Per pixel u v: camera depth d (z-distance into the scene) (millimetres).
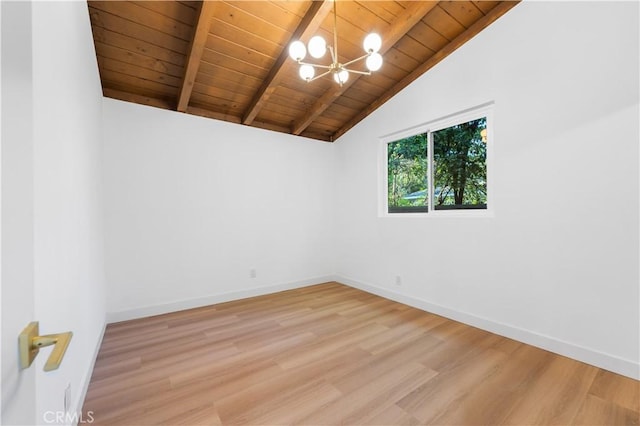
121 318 2693
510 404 1520
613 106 1792
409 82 3166
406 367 1889
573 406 1495
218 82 2895
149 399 1570
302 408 1500
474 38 2545
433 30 2598
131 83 2707
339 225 4277
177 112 3047
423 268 3033
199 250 3166
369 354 2070
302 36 2371
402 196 3467
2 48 495
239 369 1877
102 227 2494
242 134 3516
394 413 1457
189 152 3115
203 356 2049
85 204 1678
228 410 1484
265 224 3697
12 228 505
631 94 1728
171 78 2736
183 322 2691
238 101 3236
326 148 4328
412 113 3154
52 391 1015
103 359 1999
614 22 1782
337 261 4324
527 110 2191
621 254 1765
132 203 2771
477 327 2520
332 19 2412
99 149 2396
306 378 1774
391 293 3412
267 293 3686
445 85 2803
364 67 2953
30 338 526
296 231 3994
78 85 1512
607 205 1817
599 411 1456
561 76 2010
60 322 1100
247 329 2533
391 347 2176
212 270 3256
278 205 3818
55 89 1072
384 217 3537
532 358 1980
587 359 1888
